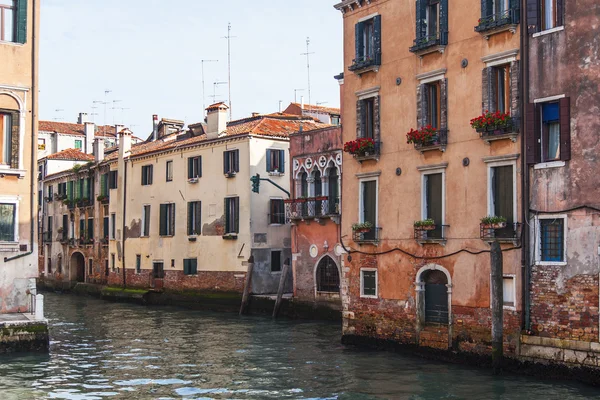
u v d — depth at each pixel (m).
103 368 18.17
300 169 29.52
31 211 21.58
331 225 27.84
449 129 18.31
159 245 38.25
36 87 21.81
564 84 15.56
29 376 16.95
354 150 20.61
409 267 19.25
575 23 15.40
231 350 21.02
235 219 33.12
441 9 18.50
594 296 14.77
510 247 16.50
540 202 15.94
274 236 33.00
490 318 17.02
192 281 35.59
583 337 14.95
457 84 18.12
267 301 30.58
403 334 19.38
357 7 21.27
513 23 16.61
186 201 36.25
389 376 16.52
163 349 21.39
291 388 15.66
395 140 19.89
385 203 20.11
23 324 19.56
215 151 34.44
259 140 32.81
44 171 51.66
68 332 25.70
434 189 18.78
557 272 15.50
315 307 28.48
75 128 59.34
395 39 20.00
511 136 16.50
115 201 42.62
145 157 39.59
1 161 21.36
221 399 14.79
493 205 17.11
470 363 17.44
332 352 20.05
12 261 21.28
